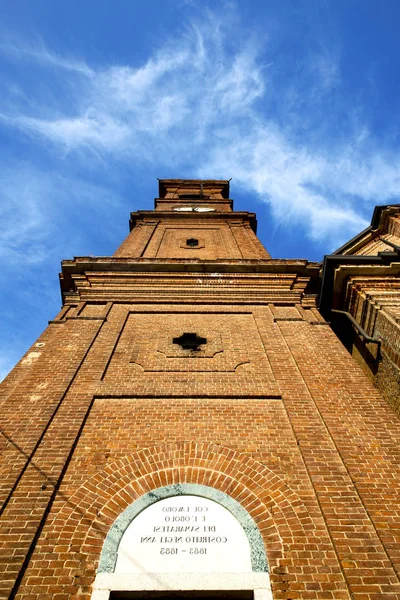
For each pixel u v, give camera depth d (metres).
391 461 5.82
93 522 5.07
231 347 8.45
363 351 11.83
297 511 5.23
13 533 4.80
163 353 8.24
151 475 5.70
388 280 11.70
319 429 6.42
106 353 8.09
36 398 6.82
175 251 14.59
